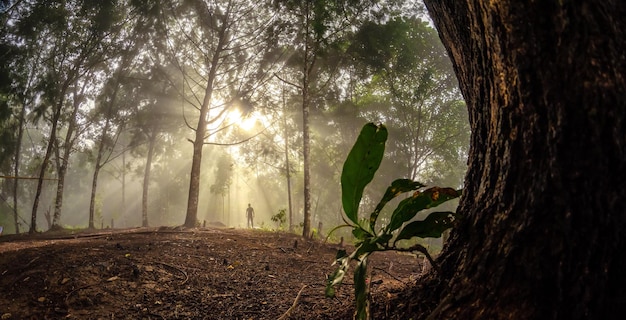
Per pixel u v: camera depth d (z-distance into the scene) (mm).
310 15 11391
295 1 11578
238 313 3740
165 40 15359
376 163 1733
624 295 1275
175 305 4090
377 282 3676
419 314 1894
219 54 14328
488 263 1588
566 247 1347
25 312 3750
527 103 1521
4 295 4012
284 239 9734
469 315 1540
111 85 18297
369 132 1640
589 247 1313
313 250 8625
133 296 4281
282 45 13914
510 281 1468
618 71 1312
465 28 2006
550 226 1397
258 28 13523
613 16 1387
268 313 3621
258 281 5191
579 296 1307
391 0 14062
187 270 5473
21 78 17328
